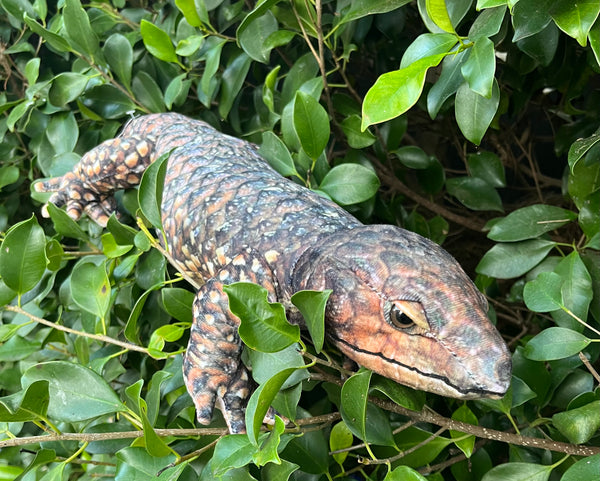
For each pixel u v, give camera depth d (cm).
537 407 44
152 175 42
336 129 58
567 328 42
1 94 68
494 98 41
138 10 67
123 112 62
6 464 49
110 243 50
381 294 35
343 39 56
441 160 84
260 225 43
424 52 38
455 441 41
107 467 49
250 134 60
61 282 59
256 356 39
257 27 54
